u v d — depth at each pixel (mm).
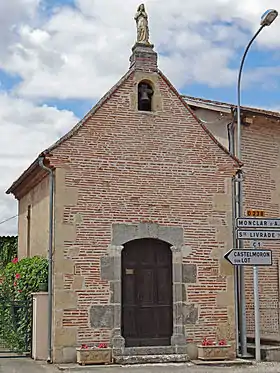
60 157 14992
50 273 14828
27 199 20062
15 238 26797
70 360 14383
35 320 14977
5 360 14828
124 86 15898
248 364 14883
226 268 16031
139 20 16453
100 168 15312
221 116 18484
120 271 15070
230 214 16328
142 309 15312
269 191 18906
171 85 16328
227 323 15789
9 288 18031
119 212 15312
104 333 14695
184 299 15523
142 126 15891
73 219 14891
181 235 15773
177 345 15188
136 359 14625
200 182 16188
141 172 15672
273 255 18656
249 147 18672
